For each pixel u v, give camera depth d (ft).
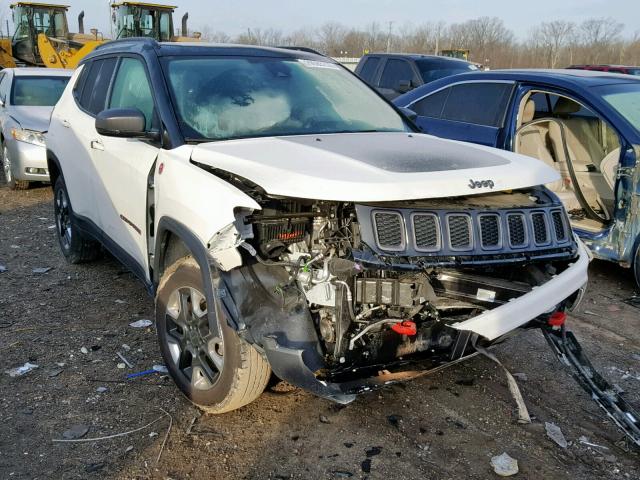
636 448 10.83
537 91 20.92
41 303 16.67
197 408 11.64
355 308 9.71
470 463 10.36
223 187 10.25
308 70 14.99
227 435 10.86
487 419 11.66
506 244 10.32
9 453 10.25
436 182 10.02
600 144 21.91
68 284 18.20
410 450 10.63
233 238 9.78
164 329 12.07
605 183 20.35
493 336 9.68
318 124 13.47
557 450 10.78
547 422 11.63
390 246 9.61
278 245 10.32
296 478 9.84
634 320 16.69
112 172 14.49
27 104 33.65
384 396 12.28
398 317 9.83
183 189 11.03
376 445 10.73
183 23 62.39
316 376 9.48
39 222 25.93
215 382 10.87
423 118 24.66
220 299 9.86
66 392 12.15
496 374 13.35
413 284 9.65
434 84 25.12
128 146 13.74
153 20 60.13
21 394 12.05
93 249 19.60
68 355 13.67
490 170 10.82
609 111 18.53
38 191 32.32
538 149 21.68
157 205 11.99
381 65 39.55
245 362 10.28
